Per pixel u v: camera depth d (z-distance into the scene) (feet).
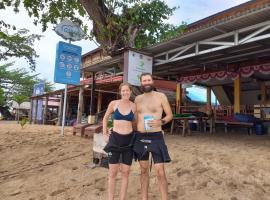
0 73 149.59
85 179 20.43
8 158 29.40
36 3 35.70
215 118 47.32
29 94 156.56
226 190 16.40
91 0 33.68
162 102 14.03
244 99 66.33
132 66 35.35
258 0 50.16
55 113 100.99
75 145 31.01
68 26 38.27
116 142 14.47
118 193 17.31
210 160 21.59
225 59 41.06
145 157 13.96
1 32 35.53
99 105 77.77
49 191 19.24
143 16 35.96
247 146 28.14
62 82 37.83
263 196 15.51
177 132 43.21
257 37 27.27
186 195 16.25
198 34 31.14
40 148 31.60
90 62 88.99
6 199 18.80
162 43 34.50
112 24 34.27
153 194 16.67
